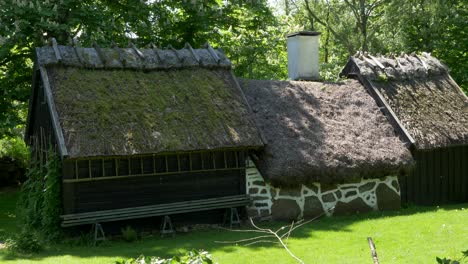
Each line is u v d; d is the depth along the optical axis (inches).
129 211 406.6
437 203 551.8
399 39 859.4
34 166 470.0
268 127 483.2
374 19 1045.8
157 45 644.7
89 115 402.6
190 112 442.0
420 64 614.5
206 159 445.1
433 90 589.9
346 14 957.2
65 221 383.9
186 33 659.4
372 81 573.3
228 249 359.6
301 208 470.9
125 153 393.4
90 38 551.8
